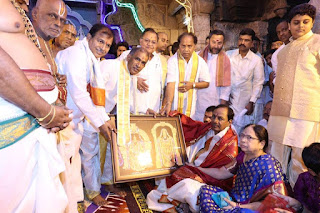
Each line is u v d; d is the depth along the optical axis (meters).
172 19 7.03
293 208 2.01
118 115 2.69
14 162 0.91
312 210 2.03
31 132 0.96
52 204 1.03
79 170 2.40
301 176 2.13
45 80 1.02
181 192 2.43
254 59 4.02
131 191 3.09
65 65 2.28
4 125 0.88
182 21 6.66
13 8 0.94
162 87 3.61
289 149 3.11
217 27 5.96
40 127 1.00
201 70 3.68
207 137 2.99
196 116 4.07
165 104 3.52
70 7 7.57
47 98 1.02
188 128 3.10
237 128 4.07
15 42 0.94
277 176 2.06
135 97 3.13
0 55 0.79
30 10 1.46
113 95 2.94
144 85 3.20
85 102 2.29
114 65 2.78
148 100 3.30
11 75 0.81
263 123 3.99
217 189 2.34
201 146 3.04
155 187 2.93
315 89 2.71
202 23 5.86
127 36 7.07
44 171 1.01
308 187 2.05
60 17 1.48
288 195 2.18
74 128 2.31
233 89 4.16
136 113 3.19
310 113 2.73
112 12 6.94
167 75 3.63
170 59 3.67
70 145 1.81
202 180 2.48
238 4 5.61
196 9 5.84
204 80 3.73
